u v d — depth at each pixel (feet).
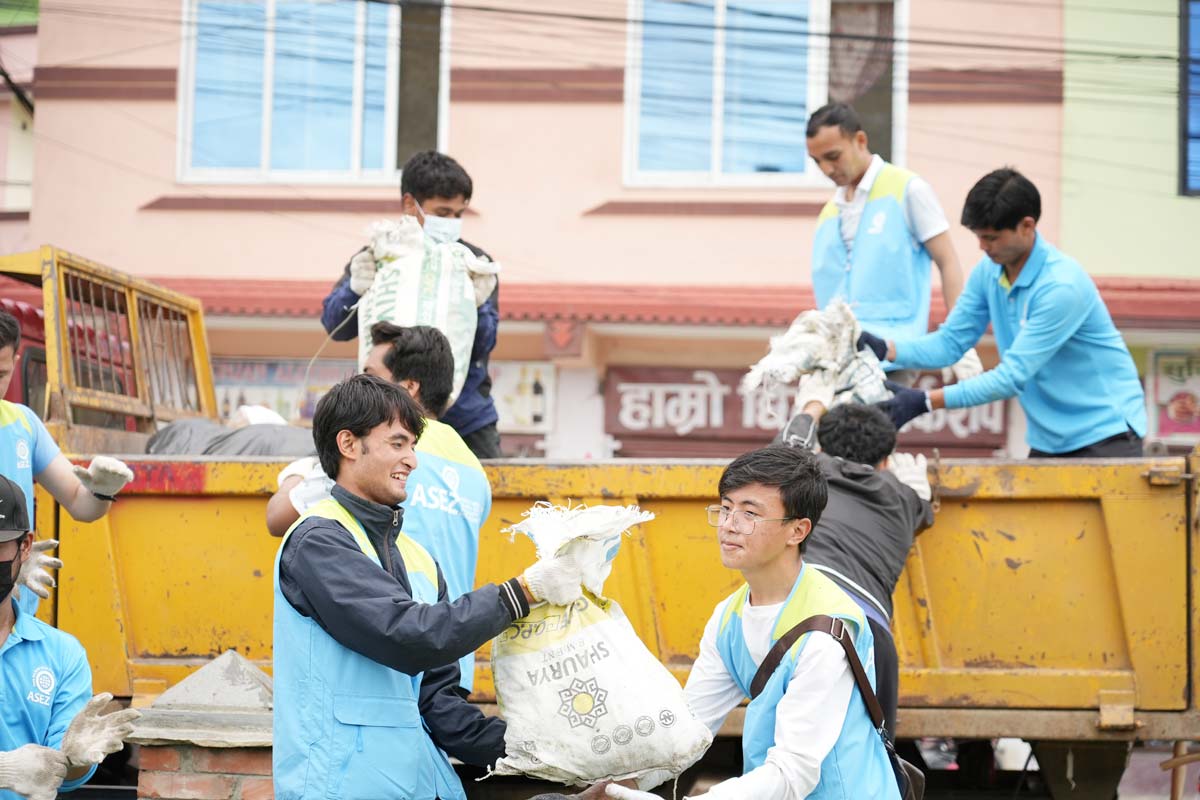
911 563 13.52
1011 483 13.41
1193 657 13.12
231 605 14.11
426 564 10.47
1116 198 39.86
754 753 9.63
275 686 9.61
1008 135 40.22
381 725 9.52
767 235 40.93
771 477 9.54
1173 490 13.21
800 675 9.30
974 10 40.29
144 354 18.66
